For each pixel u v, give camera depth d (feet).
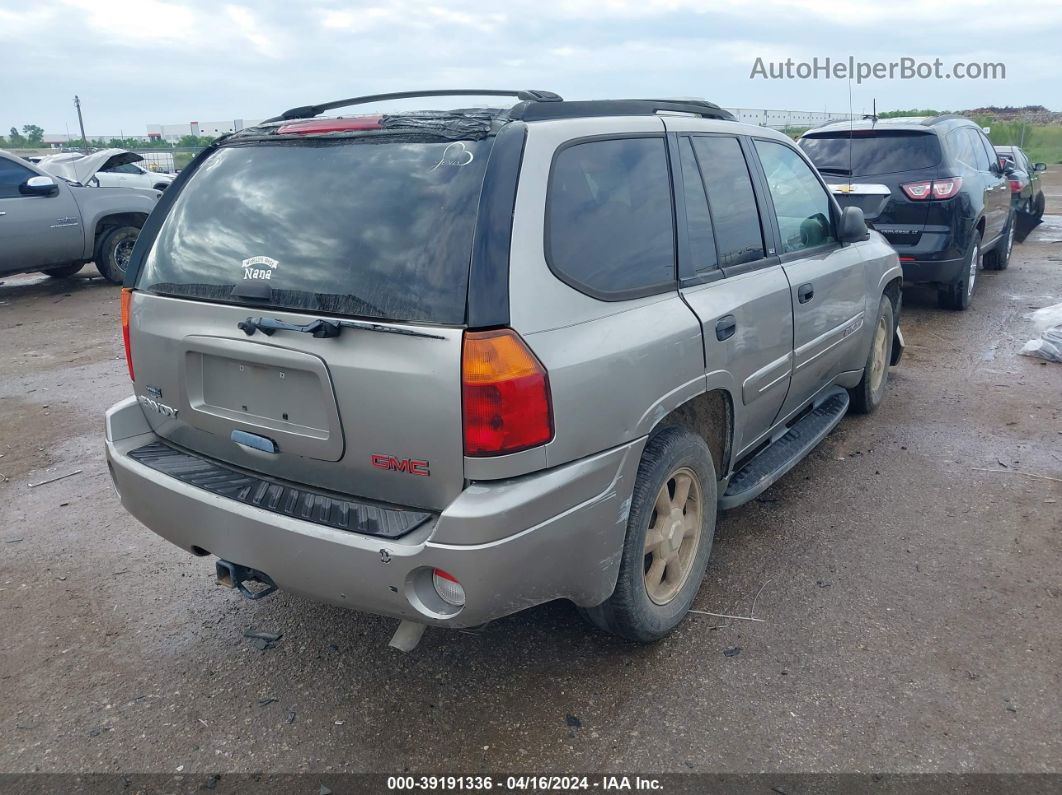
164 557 13.03
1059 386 20.07
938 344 24.26
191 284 9.44
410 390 7.73
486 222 7.82
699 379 10.02
